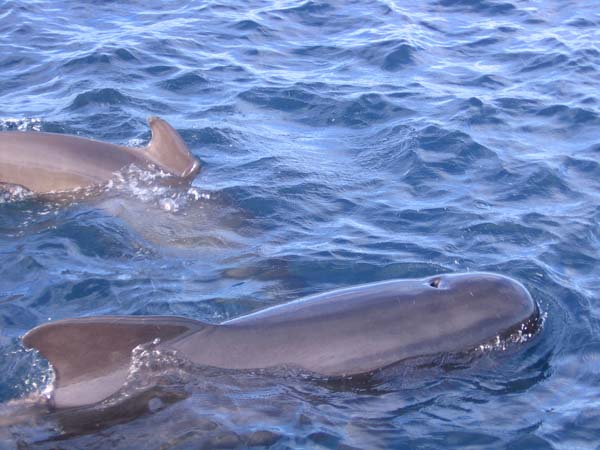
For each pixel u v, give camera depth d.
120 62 22.70
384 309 11.79
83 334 10.65
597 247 15.07
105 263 14.50
